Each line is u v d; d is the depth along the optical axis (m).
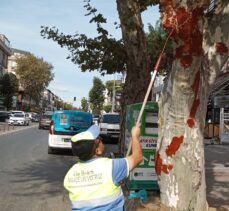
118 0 13.49
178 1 6.82
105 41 16.48
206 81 7.48
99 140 4.26
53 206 10.20
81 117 21.77
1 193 11.51
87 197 4.02
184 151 7.39
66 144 21.42
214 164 17.48
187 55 7.03
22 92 97.56
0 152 21.19
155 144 10.84
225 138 29.64
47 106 172.62
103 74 17.83
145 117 10.77
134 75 15.15
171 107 7.41
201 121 7.44
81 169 4.11
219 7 7.51
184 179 7.42
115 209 4.02
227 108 30.36
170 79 7.42
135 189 10.79
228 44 7.48
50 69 102.06
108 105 108.75
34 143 27.41
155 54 16.48
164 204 7.59
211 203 10.44
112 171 4.04
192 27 6.88
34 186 12.53
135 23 14.18
